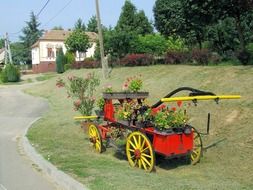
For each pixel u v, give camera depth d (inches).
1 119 739.4
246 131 416.8
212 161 359.6
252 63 769.6
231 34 1169.4
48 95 1148.5
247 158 354.0
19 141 510.3
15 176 344.2
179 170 339.3
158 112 338.3
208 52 895.7
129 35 1541.6
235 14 919.7
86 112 559.2
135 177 305.6
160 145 327.0
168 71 866.8
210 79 660.1
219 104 516.4
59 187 310.5
